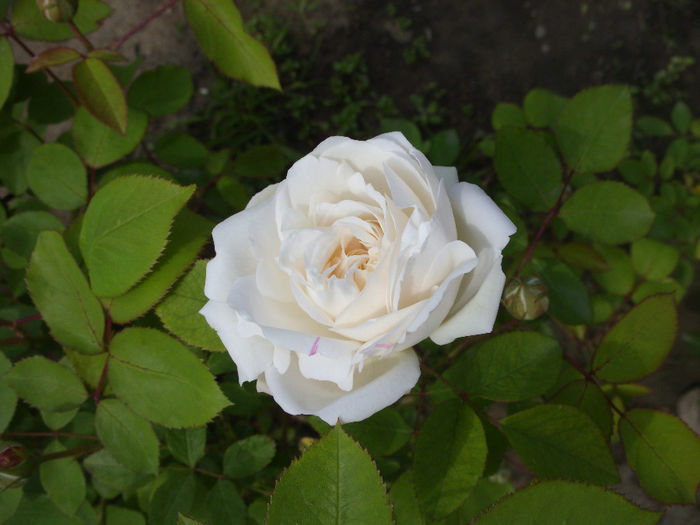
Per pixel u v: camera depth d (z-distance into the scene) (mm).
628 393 278
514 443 176
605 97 211
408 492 189
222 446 279
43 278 178
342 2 501
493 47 514
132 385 174
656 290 306
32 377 192
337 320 134
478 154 481
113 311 173
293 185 143
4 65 209
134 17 451
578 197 216
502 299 193
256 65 206
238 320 145
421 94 505
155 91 251
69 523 222
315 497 127
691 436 193
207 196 304
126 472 223
